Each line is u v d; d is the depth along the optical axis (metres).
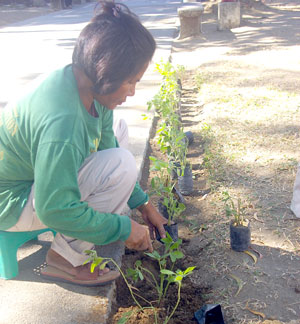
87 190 2.27
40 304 2.34
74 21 19.53
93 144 2.23
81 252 2.39
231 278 2.65
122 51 1.81
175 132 3.78
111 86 1.88
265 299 2.47
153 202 3.55
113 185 2.29
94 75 1.87
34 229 2.36
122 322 2.10
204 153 4.45
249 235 2.85
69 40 12.96
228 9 13.52
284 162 4.07
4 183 2.22
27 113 1.99
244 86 6.79
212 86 6.85
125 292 2.59
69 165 1.91
